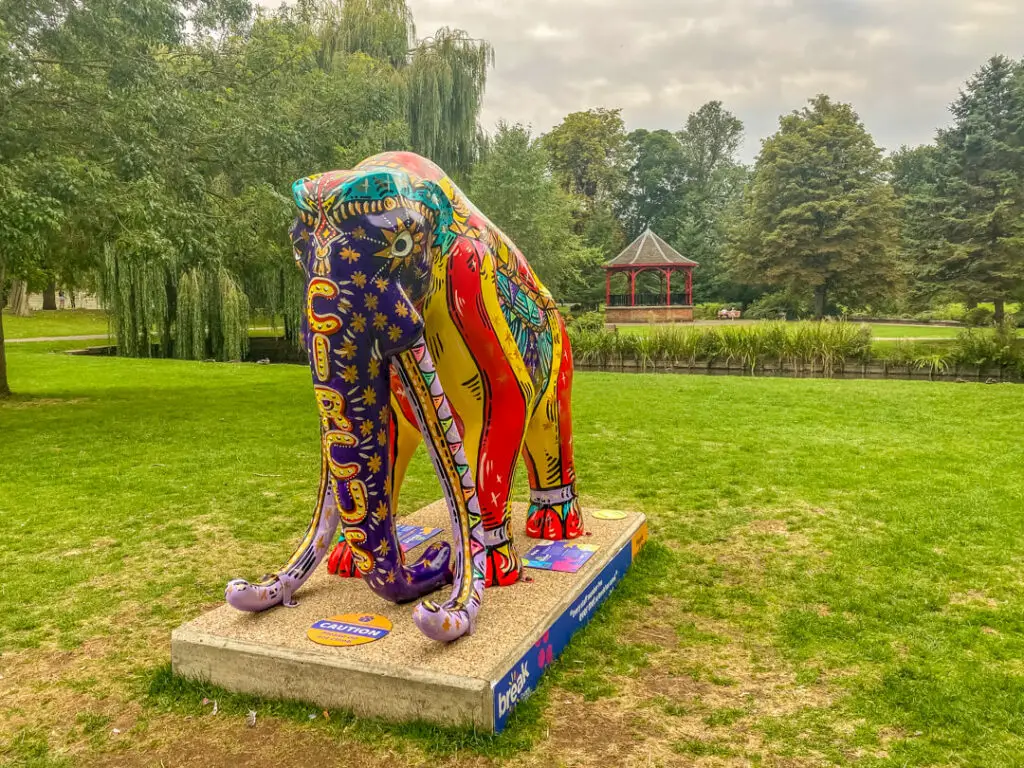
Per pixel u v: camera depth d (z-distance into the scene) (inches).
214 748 102.4
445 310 119.4
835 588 160.4
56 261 463.5
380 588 113.1
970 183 926.4
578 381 579.5
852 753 101.3
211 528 207.0
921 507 221.0
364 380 100.9
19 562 180.4
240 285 870.4
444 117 933.8
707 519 212.8
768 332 695.7
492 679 102.0
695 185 2199.8
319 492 129.3
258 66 472.4
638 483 254.2
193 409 423.8
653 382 569.0
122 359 773.9
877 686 118.9
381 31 906.1
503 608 124.5
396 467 132.1
